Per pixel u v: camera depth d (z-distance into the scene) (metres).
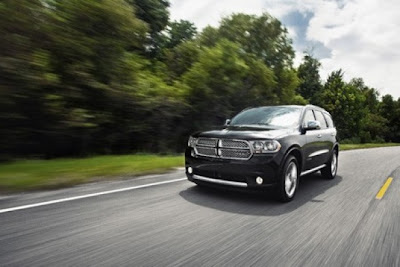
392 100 82.81
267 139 4.68
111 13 9.63
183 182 6.14
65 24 8.95
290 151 4.96
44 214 3.80
